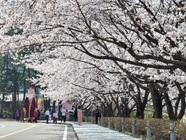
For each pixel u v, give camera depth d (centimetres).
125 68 1748
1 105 8200
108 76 2508
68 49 1873
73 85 3023
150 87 2091
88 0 1132
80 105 4703
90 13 1167
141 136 1900
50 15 1114
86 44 1669
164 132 1569
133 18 1187
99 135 2055
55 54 1859
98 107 5147
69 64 2523
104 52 1786
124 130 2427
